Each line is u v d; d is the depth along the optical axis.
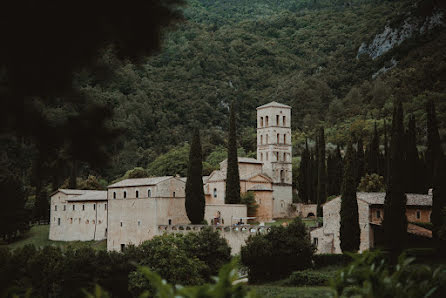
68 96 18.62
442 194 75.38
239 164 130.88
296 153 198.88
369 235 80.50
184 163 187.38
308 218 124.38
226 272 17.66
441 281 22.89
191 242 79.56
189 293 16.69
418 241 76.69
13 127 17.77
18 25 16.77
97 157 19.45
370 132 187.62
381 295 20.66
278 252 74.88
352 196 75.38
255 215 121.50
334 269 73.62
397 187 72.56
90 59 18.41
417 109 192.50
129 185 113.81
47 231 141.75
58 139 18.53
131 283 68.88
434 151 98.56
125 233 114.31
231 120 114.69
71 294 67.69
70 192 132.88
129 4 18.45
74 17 17.50
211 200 124.50
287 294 54.03
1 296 21.11
